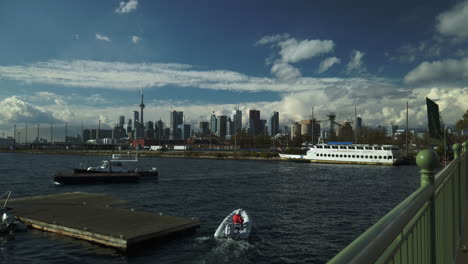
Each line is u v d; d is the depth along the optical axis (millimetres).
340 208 31641
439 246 4336
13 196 39750
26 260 17047
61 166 95125
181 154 171125
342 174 69750
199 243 19922
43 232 21562
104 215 23828
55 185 50031
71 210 25641
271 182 54812
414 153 127562
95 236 19438
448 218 5387
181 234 21469
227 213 29219
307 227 24297
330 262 1424
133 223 21469
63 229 21000
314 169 84938
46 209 26047
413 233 3041
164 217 23344
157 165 103938
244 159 143250
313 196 39281
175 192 43062
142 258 17375
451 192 5879
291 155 120250
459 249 6906
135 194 41281
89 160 136000
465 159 10055
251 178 61906
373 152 99375
